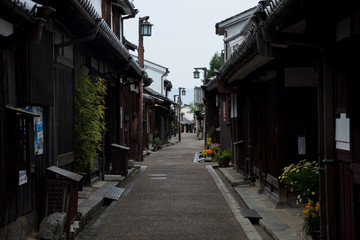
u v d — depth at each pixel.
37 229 6.94
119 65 14.83
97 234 7.63
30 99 6.25
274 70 9.52
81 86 10.25
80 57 11.12
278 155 9.24
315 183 7.33
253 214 8.84
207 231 7.82
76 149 10.01
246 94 13.55
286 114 9.10
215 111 29.06
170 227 8.14
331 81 5.46
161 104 39.84
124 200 11.12
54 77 8.08
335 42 5.40
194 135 82.31
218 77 13.86
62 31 8.62
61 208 6.89
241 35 18.19
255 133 12.84
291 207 9.35
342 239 5.36
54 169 7.03
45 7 5.04
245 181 13.21
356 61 4.79
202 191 12.70
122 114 17.80
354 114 4.85
